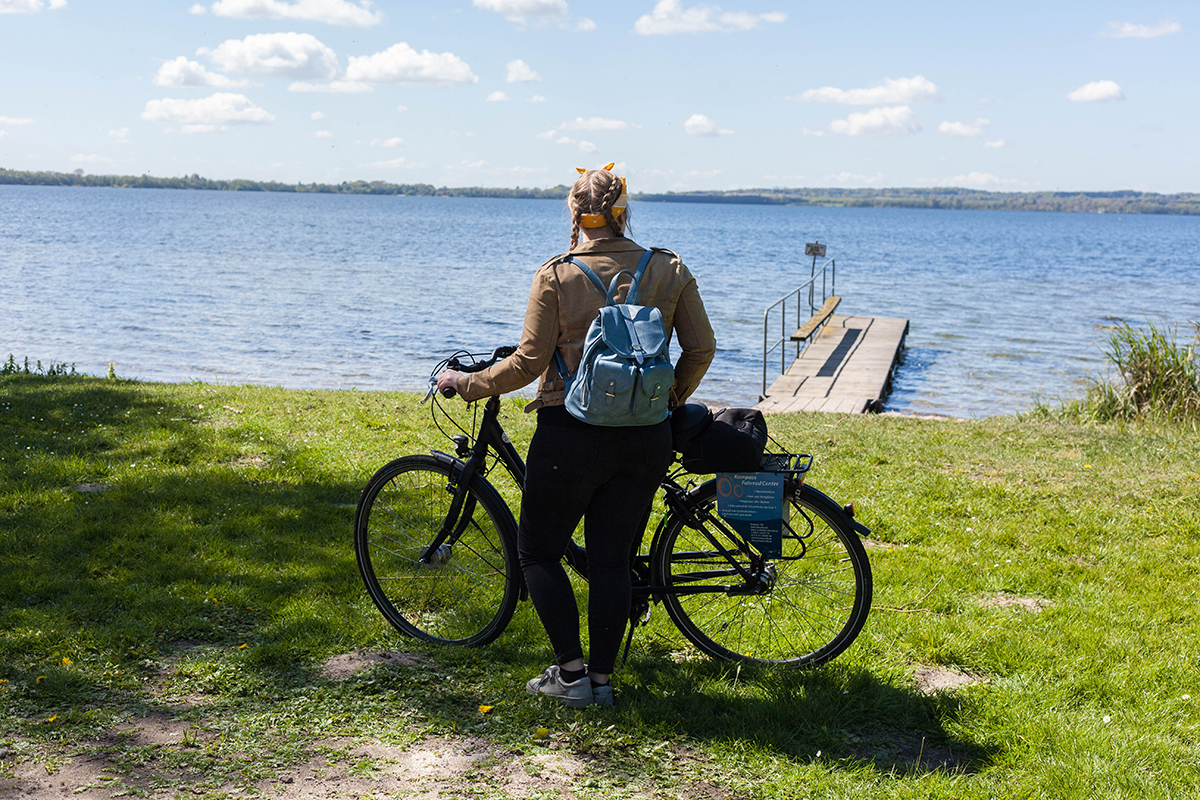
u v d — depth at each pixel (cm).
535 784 267
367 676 330
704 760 285
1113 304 3441
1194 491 640
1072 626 398
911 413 1400
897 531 543
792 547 349
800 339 1817
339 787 262
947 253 7300
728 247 7525
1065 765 281
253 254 5200
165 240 6425
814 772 278
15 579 402
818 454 744
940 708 319
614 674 340
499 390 309
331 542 474
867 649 368
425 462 366
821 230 12862
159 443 665
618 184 297
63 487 553
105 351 1902
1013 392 1606
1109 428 949
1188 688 343
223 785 260
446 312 2733
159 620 368
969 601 428
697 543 348
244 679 324
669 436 305
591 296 293
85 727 287
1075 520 571
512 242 7444
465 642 361
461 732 296
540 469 301
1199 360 1074
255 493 555
